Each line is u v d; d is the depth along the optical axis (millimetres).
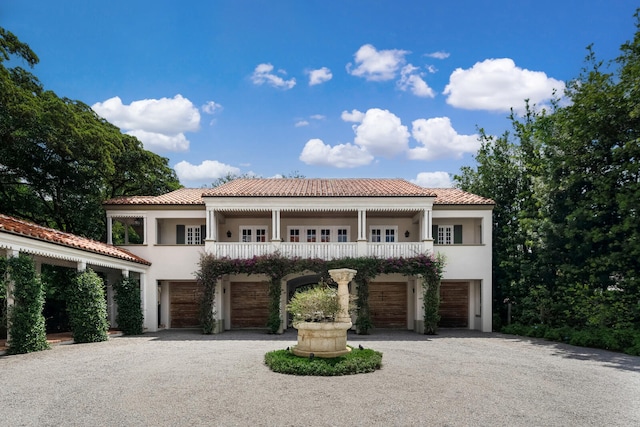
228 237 24703
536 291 22172
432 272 21188
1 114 18969
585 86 19469
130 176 27891
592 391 9484
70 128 21016
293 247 21938
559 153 20703
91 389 9117
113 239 29531
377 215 24656
